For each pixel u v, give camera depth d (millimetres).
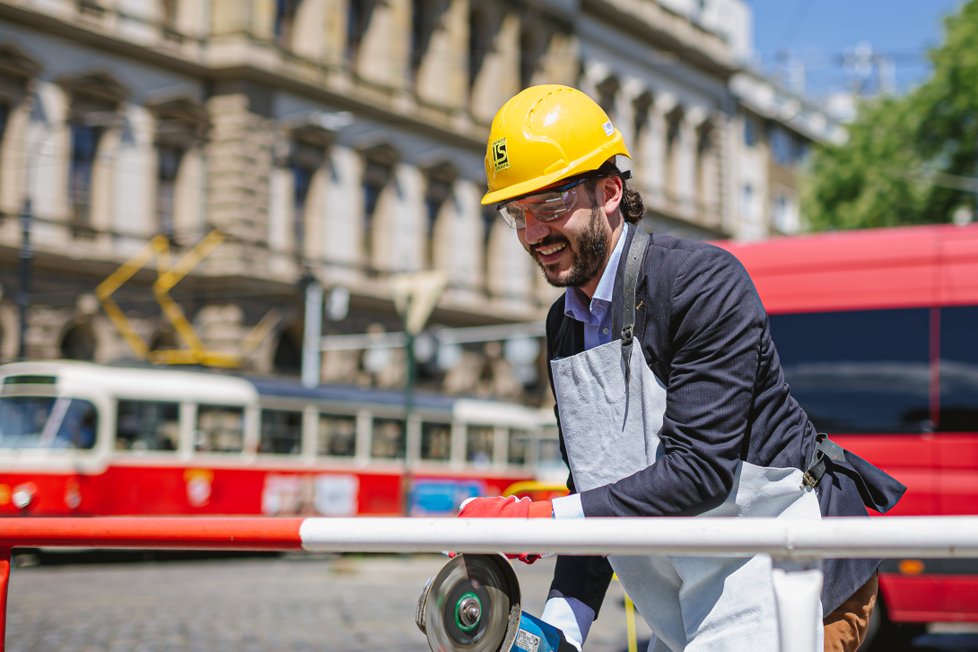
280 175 30203
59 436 17172
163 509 18281
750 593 1967
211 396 19312
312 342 29484
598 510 1929
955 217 32969
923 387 7914
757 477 2029
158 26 27875
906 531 1489
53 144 25891
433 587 1842
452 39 36031
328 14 31672
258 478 19953
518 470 25672
